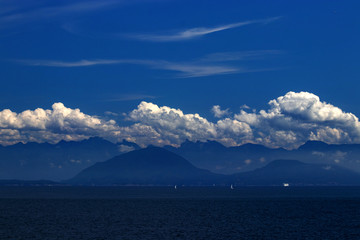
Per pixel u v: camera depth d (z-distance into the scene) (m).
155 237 90.12
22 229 101.88
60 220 123.31
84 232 97.00
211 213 151.75
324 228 106.31
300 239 88.31
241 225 112.62
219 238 89.19
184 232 98.00
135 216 137.88
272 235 93.69
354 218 132.75
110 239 87.06
